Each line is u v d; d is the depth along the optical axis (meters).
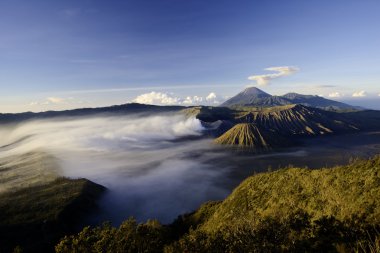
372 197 26.28
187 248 21.48
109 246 29.78
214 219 56.75
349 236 18.48
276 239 19.17
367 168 34.88
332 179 37.69
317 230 19.89
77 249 29.41
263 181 56.00
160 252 30.69
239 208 50.16
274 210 38.44
